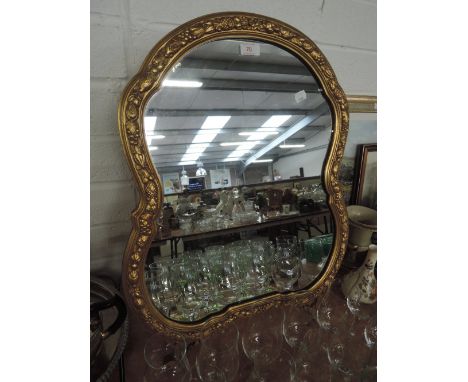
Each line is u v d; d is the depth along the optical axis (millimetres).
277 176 516
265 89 483
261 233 524
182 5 469
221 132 462
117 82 446
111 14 427
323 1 600
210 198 469
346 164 703
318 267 563
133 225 385
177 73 413
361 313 537
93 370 345
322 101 527
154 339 427
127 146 375
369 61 685
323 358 459
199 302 492
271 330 494
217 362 433
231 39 436
